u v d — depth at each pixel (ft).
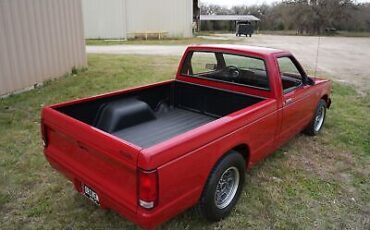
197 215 10.64
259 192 12.40
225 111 14.03
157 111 14.99
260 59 12.64
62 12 30.45
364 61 51.93
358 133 18.71
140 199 7.64
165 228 10.18
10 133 17.35
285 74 14.01
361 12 138.21
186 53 15.07
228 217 10.90
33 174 13.32
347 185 13.21
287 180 13.39
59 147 10.14
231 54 13.57
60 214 10.85
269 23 156.04
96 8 83.71
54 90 26.50
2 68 23.34
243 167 10.94
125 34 86.94
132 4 85.61
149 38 87.81
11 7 23.77
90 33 85.30
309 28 141.69
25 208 11.15
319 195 12.41
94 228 10.25
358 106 24.54
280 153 15.87
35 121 19.33
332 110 23.20
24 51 25.45
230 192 10.96
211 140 9.02
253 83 13.15
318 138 17.85
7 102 22.66
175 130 12.94
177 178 8.13
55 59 29.76
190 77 15.10
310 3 140.56
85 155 9.05
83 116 11.83
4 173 13.29
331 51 66.08
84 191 9.55
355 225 10.79
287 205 11.70
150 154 7.32
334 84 32.50
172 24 90.63
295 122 14.60
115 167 8.14
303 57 55.52
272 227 10.54
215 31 150.71
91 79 31.17
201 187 9.19
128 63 42.65
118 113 12.27
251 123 10.77
